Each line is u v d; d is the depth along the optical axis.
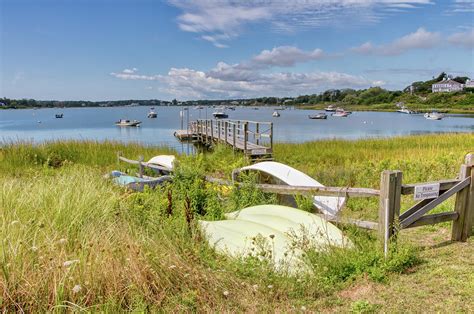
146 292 3.10
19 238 3.19
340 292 3.64
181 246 3.98
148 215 4.86
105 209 4.41
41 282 2.88
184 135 30.58
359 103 188.25
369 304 3.33
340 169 10.34
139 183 6.98
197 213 5.74
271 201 6.25
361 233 4.78
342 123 67.31
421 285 3.71
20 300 2.82
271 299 3.41
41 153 13.99
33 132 45.06
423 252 4.69
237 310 3.16
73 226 3.86
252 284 3.57
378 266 4.01
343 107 178.62
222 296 3.35
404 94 182.38
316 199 6.04
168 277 3.31
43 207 4.15
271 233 4.73
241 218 5.52
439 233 5.52
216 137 21.47
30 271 2.93
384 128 53.31
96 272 3.05
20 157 13.22
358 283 3.77
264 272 3.68
